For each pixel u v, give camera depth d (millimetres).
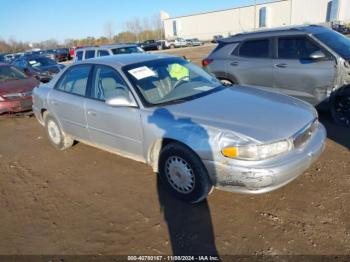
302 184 3545
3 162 5062
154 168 3648
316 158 3189
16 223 3314
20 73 8906
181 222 3102
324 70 5117
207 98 3646
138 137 3607
